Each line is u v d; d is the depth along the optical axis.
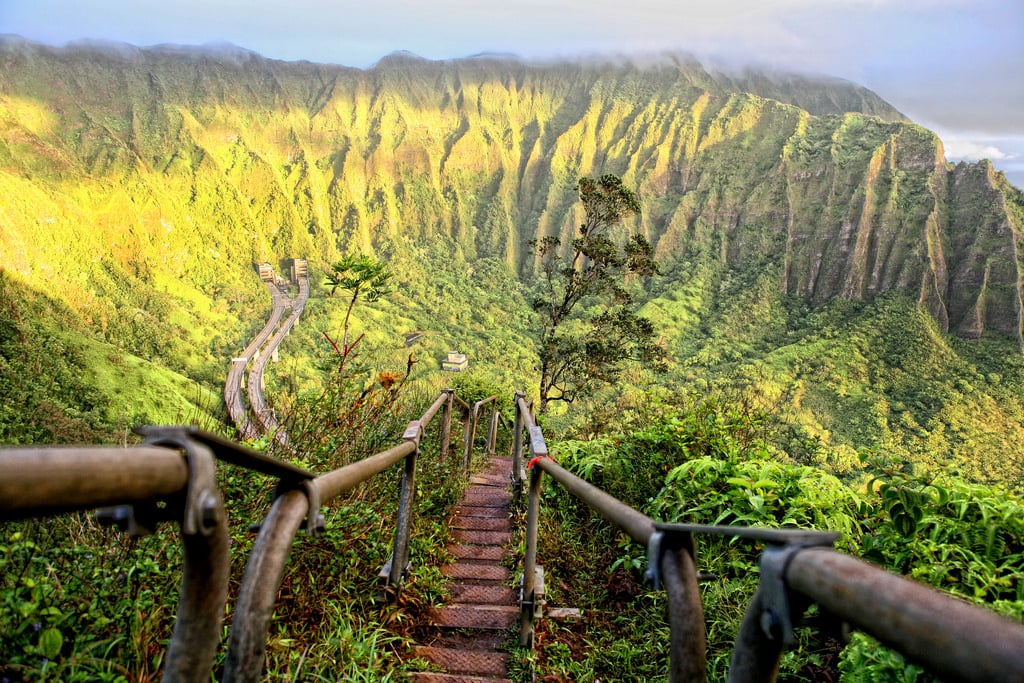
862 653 2.19
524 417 5.37
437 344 151.38
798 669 2.57
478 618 3.42
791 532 0.85
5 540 1.99
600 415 10.38
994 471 96.88
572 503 4.97
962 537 2.77
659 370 25.09
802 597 0.80
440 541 4.34
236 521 2.59
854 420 116.31
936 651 0.52
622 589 3.73
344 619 2.81
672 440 4.60
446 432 5.89
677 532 1.18
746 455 4.63
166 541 2.25
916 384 126.06
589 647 3.16
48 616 1.80
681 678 1.12
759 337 157.00
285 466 1.31
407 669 2.81
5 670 1.67
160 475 0.78
